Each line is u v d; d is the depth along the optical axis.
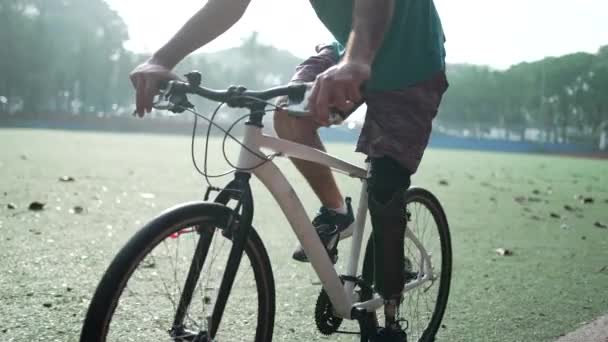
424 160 21.45
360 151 1.99
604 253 4.64
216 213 1.63
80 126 59.28
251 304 2.94
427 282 2.57
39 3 87.69
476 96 99.25
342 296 2.02
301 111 1.52
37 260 3.62
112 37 89.81
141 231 1.50
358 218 2.17
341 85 1.49
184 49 1.93
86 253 3.87
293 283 3.46
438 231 2.62
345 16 2.04
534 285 3.62
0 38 73.75
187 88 1.67
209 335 1.66
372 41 1.60
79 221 4.96
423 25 2.01
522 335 2.74
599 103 90.25
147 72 1.79
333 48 2.26
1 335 2.44
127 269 1.46
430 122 2.03
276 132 2.16
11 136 23.94
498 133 98.75
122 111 89.94
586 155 62.75
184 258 1.88
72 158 12.07
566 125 92.31
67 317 2.68
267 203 6.56
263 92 1.60
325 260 1.93
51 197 6.18
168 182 8.20
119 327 2.46
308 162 2.14
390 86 1.98
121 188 7.29
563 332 2.79
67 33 87.56
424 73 2.00
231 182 1.72
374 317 2.23
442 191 9.03
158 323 2.50
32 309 2.76
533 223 6.08
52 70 81.88
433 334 2.62
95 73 87.12
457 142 66.69
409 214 2.39
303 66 2.22
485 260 4.27
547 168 20.61
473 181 11.47
